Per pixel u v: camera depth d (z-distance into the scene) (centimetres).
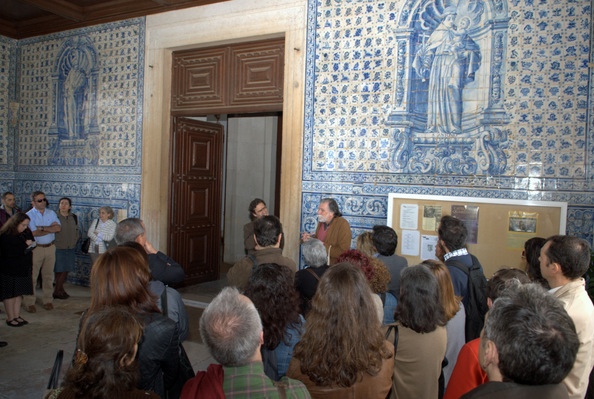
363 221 492
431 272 214
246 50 591
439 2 459
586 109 401
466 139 446
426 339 203
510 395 123
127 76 671
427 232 451
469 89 445
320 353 170
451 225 296
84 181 716
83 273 714
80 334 172
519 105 425
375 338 175
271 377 210
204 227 720
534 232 408
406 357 203
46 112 760
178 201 670
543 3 417
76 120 724
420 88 467
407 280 207
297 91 532
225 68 607
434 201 449
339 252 450
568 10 408
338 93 509
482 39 440
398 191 475
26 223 517
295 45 536
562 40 411
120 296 186
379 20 488
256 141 930
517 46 427
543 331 122
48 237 591
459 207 438
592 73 400
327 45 516
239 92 596
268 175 934
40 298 641
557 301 135
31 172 779
